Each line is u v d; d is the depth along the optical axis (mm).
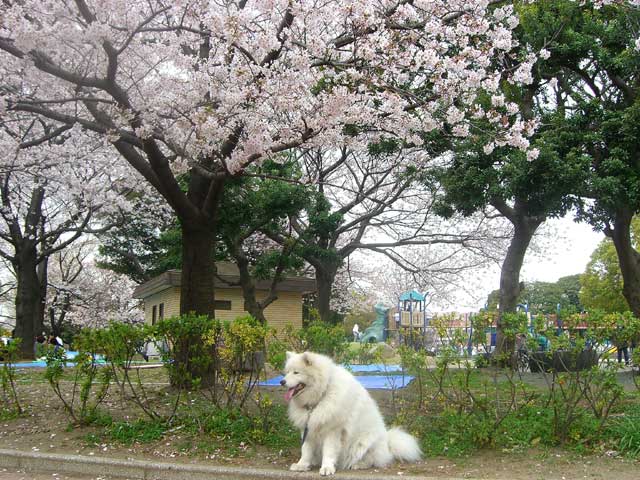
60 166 11844
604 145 9844
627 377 9344
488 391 6113
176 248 15492
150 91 7012
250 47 6188
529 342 4832
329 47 6262
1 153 9961
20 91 7598
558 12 10055
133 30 6059
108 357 5449
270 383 7672
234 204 11625
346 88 6090
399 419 5117
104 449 4914
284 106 6160
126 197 15805
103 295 26281
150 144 6512
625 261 11562
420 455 4535
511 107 7520
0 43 5949
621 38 10039
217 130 6219
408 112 7074
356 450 4227
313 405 4203
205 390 6574
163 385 7684
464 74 6621
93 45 6094
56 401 6797
